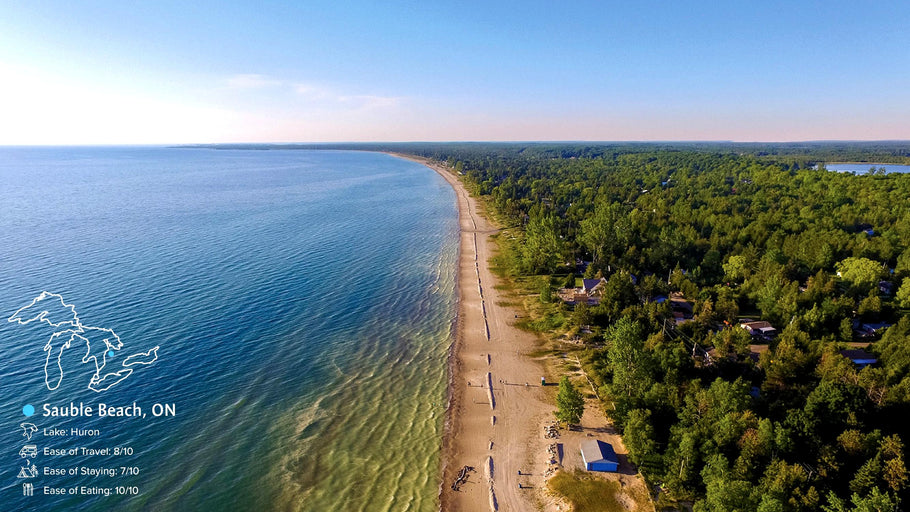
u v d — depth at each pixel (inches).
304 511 1870.1
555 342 3280.0
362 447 2246.6
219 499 1895.9
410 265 5027.1
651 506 1860.2
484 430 2381.9
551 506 1900.8
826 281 3786.9
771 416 2181.3
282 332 3319.4
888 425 2052.2
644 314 3260.3
